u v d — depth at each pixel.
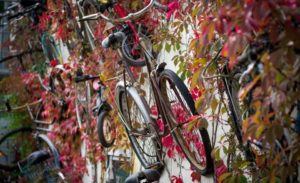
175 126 4.23
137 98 4.75
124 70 4.92
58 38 7.17
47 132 8.59
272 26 2.40
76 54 6.57
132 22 4.98
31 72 8.68
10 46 9.27
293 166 2.77
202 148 4.19
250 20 2.38
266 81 2.42
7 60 9.38
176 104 4.32
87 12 6.11
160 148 4.88
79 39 6.49
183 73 4.17
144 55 4.65
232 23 2.51
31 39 8.67
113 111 5.48
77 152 7.35
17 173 8.39
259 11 2.33
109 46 4.86
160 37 4.68
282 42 2.36
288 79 2.43
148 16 4.97
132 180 4.67
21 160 8.54
